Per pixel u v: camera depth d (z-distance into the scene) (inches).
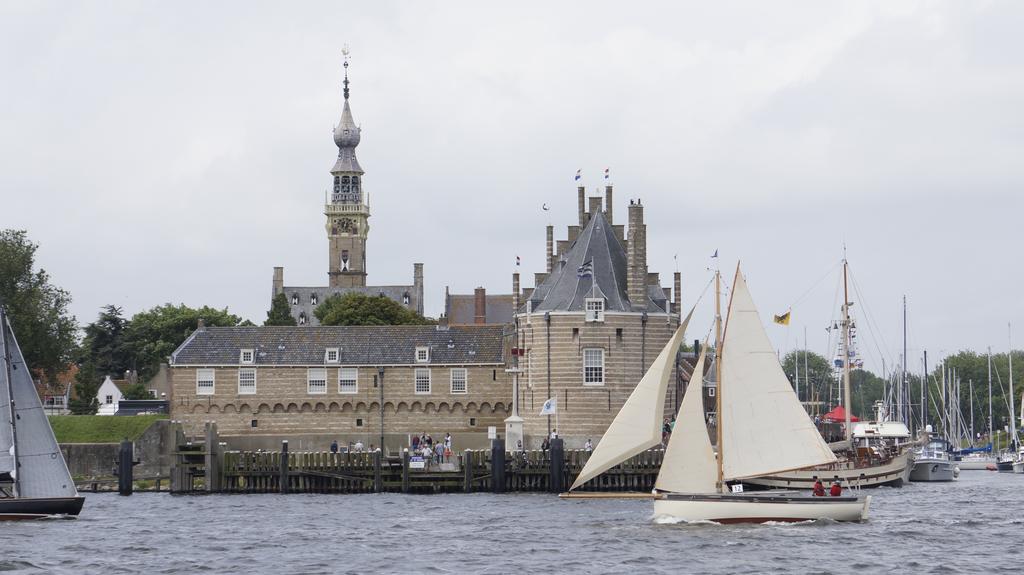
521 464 5782.5
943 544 4013.3
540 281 6545.3
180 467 5925.2
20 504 4751.5
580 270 6333.7
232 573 3624.5
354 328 7062.0
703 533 4202.8
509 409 6850.4
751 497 4365.2
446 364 6870.1
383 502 5339.6
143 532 4419.3
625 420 4252.0
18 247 7495.1
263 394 6914.4
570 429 6245.1
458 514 4842.5
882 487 6235.2
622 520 4562.0
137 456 6545.3
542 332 6309.1
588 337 6240.2
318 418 6924.2
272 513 4958.2
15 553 3971.5
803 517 4392.2
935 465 7234.3
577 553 3860.7
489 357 6865.2
